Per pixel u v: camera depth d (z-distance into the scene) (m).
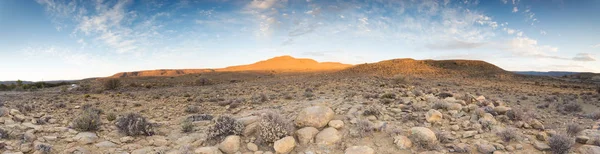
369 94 16.33
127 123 9.04
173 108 17.11
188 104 19.44
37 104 18.84
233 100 19.72
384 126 8.25
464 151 6.68
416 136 7.32
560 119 12.41
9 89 57.41
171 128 10.30
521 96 27.14
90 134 8.26
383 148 7.09
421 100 13.02
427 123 8.81
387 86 30.92
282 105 15.99
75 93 35.09
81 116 9.48
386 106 11.86
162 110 16.09
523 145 6.92
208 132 8.62
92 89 47.81
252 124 8.76
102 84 59.34
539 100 23.34
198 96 26.42
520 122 8.67
